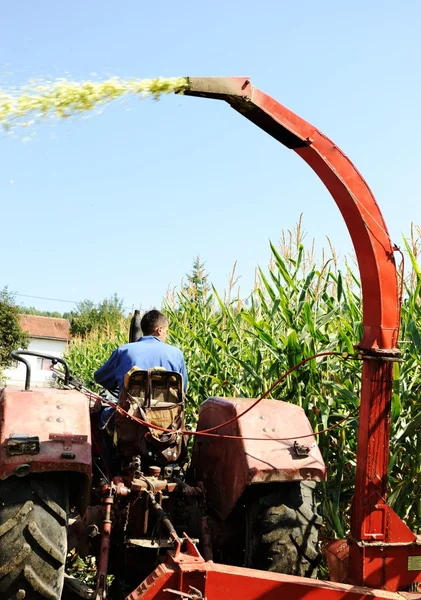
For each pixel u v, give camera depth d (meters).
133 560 3.62
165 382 3.78
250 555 3.51
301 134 3.20
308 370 5.39
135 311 5.13
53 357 3.88
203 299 8.33
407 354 5.13
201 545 3.49
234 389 6.39
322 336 5.39
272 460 3.39
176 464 3.93
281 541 3.42
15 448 3.05
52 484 3.17
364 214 3.22
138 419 3.59
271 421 3.62
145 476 3.69
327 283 6.09
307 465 3.40
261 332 5.68
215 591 2.68
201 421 4.32
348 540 3.20
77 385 3.97
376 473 3.16
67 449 3.13
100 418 4.54
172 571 2.66
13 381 47.56
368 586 3.07
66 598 3.75
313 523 3.50
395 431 4.86
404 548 3.14
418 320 5.42
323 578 4.61
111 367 4.25
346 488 5.23
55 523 3.12
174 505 3.77
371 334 3.23
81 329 49.91
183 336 8.40
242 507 3.85
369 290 3.25
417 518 4.88
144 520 3.50
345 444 5.35
